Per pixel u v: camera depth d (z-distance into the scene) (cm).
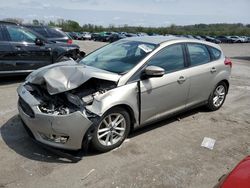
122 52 490
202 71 544
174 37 546
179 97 506
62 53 861
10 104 599
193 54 540
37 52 803
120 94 406
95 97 388
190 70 519
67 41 1155
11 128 480
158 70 427
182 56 514
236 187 233
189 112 603
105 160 393
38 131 383
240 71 1265
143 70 443
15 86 752
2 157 388
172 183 351
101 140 403
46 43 833
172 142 459
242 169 257
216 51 602
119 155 407
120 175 361
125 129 430
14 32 766
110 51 511
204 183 355
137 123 447
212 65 572
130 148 429
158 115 479
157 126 517
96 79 404
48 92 391
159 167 383
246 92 817
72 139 371
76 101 377
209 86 573
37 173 357
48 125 369
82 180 347
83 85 402
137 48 482
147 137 470
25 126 417
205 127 529
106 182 346
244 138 491
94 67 457
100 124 394
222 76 598
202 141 469
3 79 829
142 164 388
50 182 341
